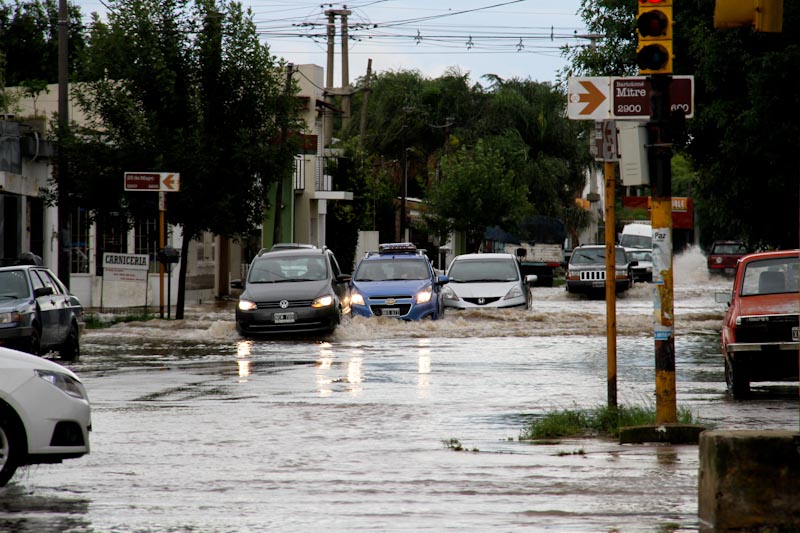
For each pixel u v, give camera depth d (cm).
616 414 2672
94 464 2247
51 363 2067
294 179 12519
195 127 6656
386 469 2173
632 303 8744
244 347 5178
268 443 2528
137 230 8500
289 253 6084
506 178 14775
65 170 6619
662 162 2409
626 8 7056
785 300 3444
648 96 2414
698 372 4206
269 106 6838
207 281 9744
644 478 2030
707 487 1642
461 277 6944
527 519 1688
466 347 5156
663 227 2447
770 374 3359
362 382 3791
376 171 15750
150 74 6631
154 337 5688
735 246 14012
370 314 6222
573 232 16488
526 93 16338
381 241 15888
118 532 1630
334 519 1705
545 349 5066
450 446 2458
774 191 6212
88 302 8250
